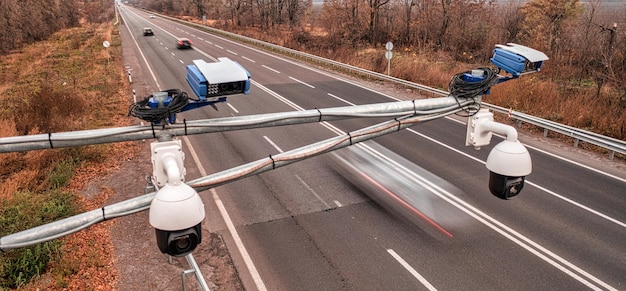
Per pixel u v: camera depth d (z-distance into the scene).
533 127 17.80
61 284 8.12
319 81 27.28
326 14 47.22
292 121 2.69
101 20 90.50
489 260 8.80
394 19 46.94
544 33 32.47
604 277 8.22
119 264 8.82
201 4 95.12
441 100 3.11
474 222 10.23
